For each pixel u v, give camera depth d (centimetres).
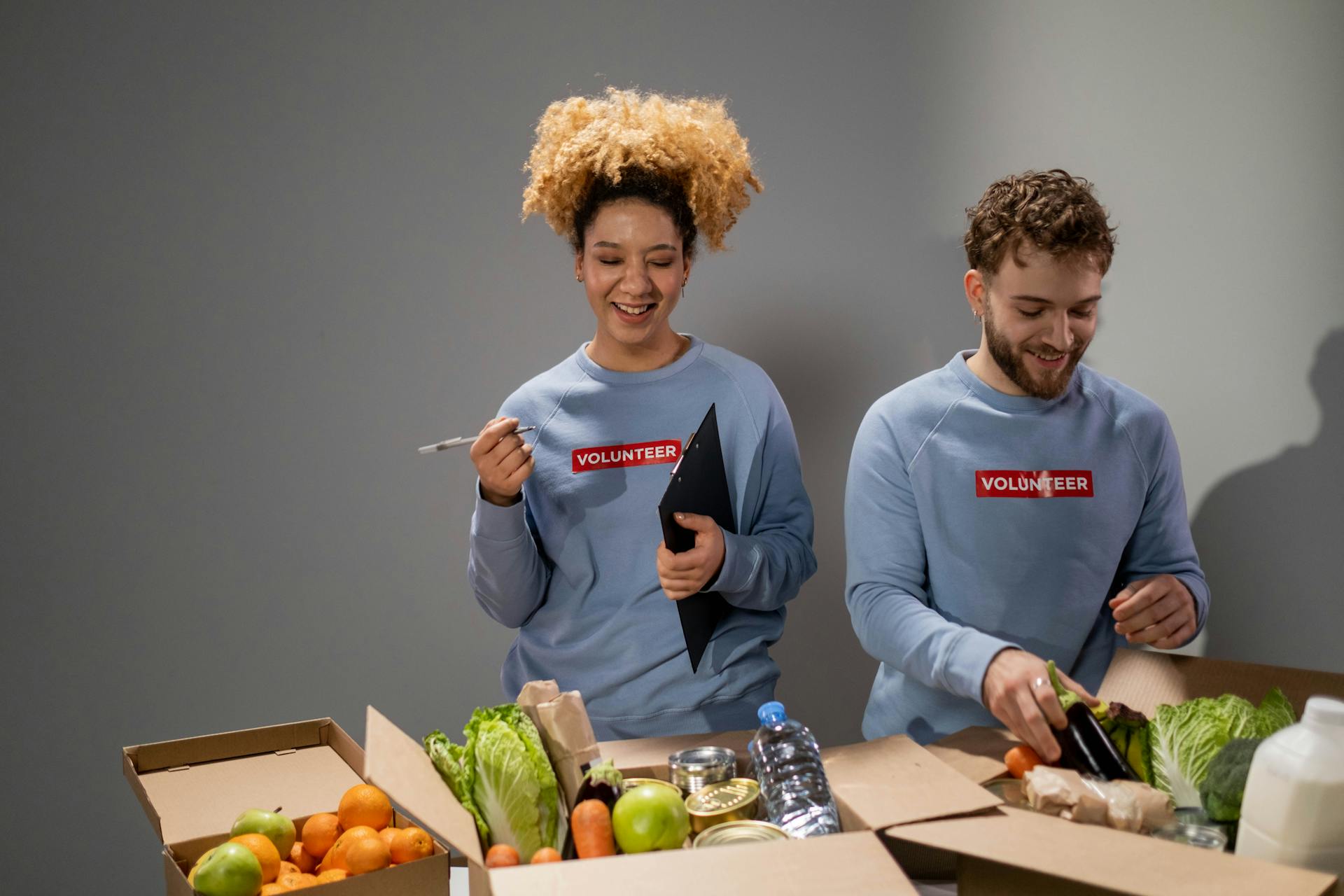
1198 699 116
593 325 216
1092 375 156
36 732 225
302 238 219
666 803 102
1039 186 135
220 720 226
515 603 162
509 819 105
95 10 214
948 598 151
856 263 210
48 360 220
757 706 161
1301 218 188
